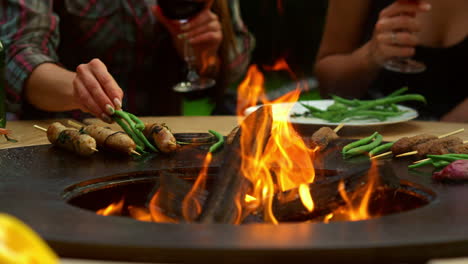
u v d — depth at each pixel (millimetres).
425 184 1319
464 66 3340
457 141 1608
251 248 859
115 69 3215
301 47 7023
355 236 917
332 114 2188
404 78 3439
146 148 1725
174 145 1640
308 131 2158
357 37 3631
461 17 3324
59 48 3166
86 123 2268
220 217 1151
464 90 3352
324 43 3666
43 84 2467
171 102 3311
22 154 1645
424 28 3414
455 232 943
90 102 1817
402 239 901
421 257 897
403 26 2721
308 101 2492
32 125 2232
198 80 2779
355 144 1721
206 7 2734
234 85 5316
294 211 1278
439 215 1048
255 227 969
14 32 2666
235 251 859
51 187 1300
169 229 959
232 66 3420
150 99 3287
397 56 2760
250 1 6973
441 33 3375
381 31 2783
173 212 1268
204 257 868
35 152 1674
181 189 1305
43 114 2770
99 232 943
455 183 1328
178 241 892
